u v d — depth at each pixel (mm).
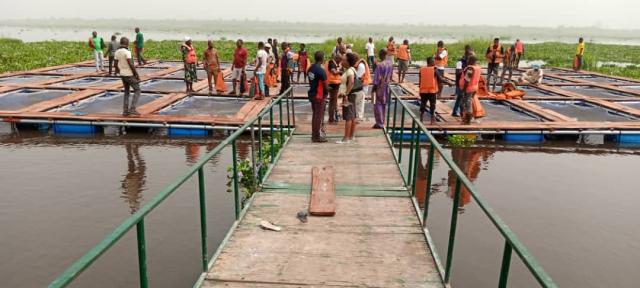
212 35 109562
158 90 15109
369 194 5898
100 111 11695
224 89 14344
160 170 8195
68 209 6445
